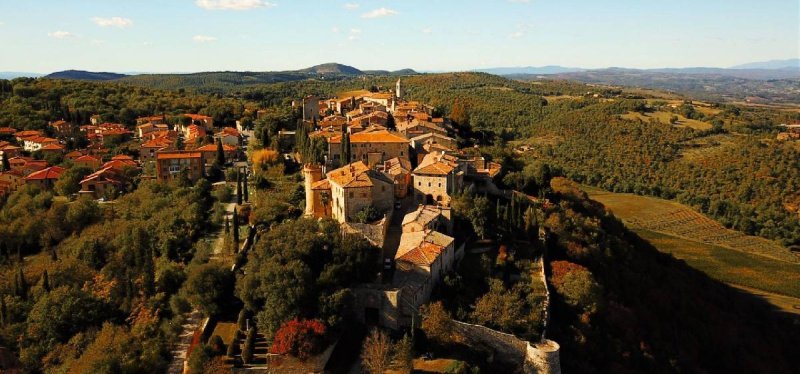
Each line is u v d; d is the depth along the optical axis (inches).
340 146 5831.7
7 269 4443.9
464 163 5241.1
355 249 3361.2
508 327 3088.1
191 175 6279.5
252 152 6761.8
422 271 3307.1
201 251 4165.8
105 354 2891.2
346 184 4116.6
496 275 3700.8
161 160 6210.6
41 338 3378.4
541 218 4461.1
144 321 3260.3
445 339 2945.4
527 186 5551.2
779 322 5674.2
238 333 3068.4
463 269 3718.0
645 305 4434.1
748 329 5039.4
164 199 5349.4
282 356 2751.0
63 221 5211.6
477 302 3211.1
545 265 3964.1
